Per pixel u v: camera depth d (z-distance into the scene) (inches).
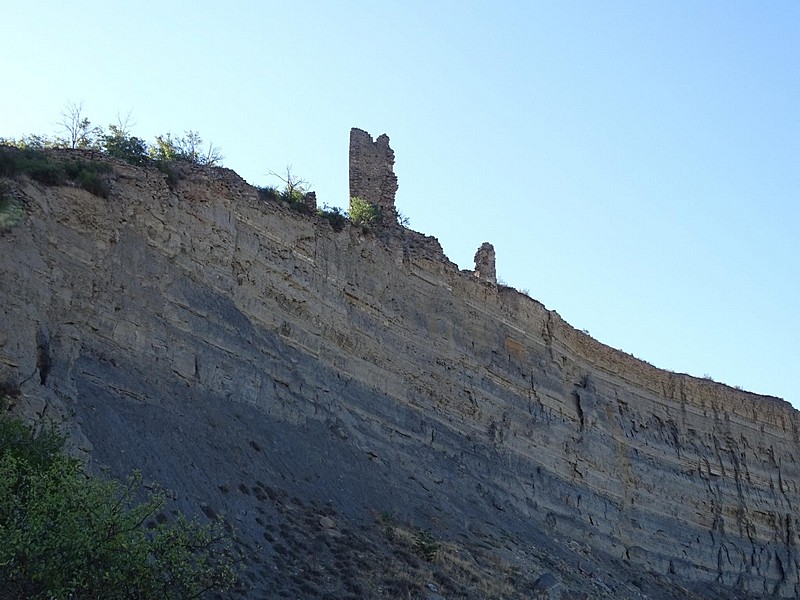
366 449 1731.1
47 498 873.5
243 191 1785.2
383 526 1526.8
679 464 2524.6
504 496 1969.7
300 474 1510.8
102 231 1475.1
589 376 2437.3
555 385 2299.5
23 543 839.1
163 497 1002.1
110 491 930.7
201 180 1711.4
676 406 2632.9
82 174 1501.0
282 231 1823.3
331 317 1847.9
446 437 1942.7
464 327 2135.8
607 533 2198.6
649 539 2305.6
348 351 1854.1
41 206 1403.8
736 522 2544.3
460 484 1875.0
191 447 1363.2
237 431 1477.6
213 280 1646.2
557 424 2242.9
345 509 1508.4
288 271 1800.0
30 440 1015.0
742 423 2738.7
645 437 2491.4
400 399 1905.8
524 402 2191.2
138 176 1592.0
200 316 1567.4
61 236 1412.4
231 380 1553.9
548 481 2122.3
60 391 1242.6
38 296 1296.8
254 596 1171.9
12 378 1161.4
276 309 1747.0
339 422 1720.0
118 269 1475.1
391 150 2239.2
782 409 2851.9
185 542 948.0
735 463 2650.1
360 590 1279.5
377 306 1958.7
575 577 1804.9
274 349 1685.5
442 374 2026.3
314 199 1951.3
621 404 2493.8
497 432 2074.3
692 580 2321.6
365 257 1982.0
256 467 1441.9
